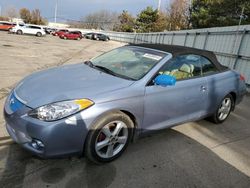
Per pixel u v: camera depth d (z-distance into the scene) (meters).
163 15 50.62
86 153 2.90
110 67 3.78
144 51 3.97
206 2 28.73
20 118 2.71
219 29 10.77
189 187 2.88
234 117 5.48
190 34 14.15
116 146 3.20
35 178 2.73
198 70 4.17
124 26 65.12
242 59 9.11
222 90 4.55
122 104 2.98
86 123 2.74
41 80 3.25
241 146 4.05
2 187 2.55
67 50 18.52
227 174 3.21
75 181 2.75
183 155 3.55
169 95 3.53
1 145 3.27
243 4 21.28
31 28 34.41
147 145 3.71
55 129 2.59
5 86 6.18
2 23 37.22
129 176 2.94
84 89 2.93
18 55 12.45
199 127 4.64
